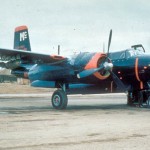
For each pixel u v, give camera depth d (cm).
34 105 1839
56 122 955
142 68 1428
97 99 2669
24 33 2188
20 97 3006
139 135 720
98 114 1209
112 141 651
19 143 632
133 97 1658
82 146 603
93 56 1418
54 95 1544
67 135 723
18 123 931
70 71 1473
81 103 2020
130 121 975
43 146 604
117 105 1759
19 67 1772
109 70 1424
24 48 2181
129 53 1487
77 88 1529
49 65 1556
